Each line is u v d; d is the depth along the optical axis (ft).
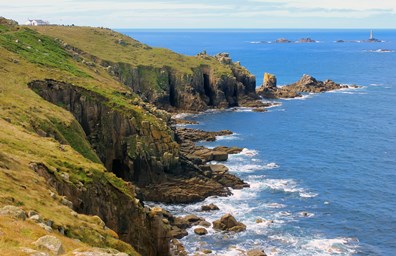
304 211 296.30
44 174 171.94
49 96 343.46
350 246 250.98
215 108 646.74
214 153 399.03
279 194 325.21
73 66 438.81
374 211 296.92
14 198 129.39
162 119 389.39
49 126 262.67
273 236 260.83
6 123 225.97
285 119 577.84
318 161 402.93
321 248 247.91
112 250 121.60
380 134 504.02
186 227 270.05
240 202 310.04
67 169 191.01
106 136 343.87
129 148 335.67
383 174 369.09
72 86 352.69
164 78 642.22
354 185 344.08
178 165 334.85
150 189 320.29
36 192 147.23
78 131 294.66
